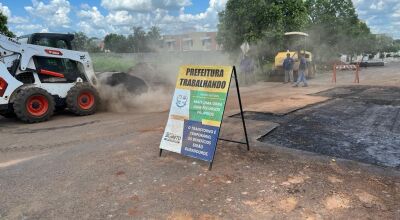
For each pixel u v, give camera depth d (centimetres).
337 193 456
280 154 613
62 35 1085
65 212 426
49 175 543
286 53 2106
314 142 693
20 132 853
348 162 568
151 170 550
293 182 493
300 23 2519
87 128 873
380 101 1185
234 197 452
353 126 823
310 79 2297
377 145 670
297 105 1109
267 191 466
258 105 1123
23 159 633
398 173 520
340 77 2467
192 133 578
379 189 466
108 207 435
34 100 966
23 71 979
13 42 956
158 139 722
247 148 635
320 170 535
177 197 457
